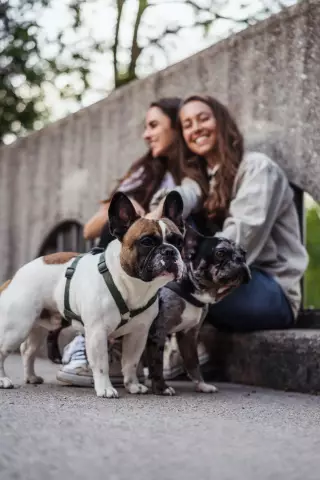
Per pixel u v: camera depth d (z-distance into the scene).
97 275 2.98
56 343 3.62
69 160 6.17
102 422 2.19
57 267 3.18
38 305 3.15
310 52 4.07
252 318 3.72
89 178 5.91
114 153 5.64
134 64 7.62
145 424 2.17
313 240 6.94
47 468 1.61
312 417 2.48
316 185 4.00
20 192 6.82
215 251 3.12
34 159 6.64
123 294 2.94
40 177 6.55
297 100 4.13
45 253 6.58
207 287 3.18
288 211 4.00
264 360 3.65
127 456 1.72
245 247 3.65
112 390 2.93
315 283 6.87
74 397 2.88
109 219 2.94
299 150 4.11
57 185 6.32
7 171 7.02
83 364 3.32
